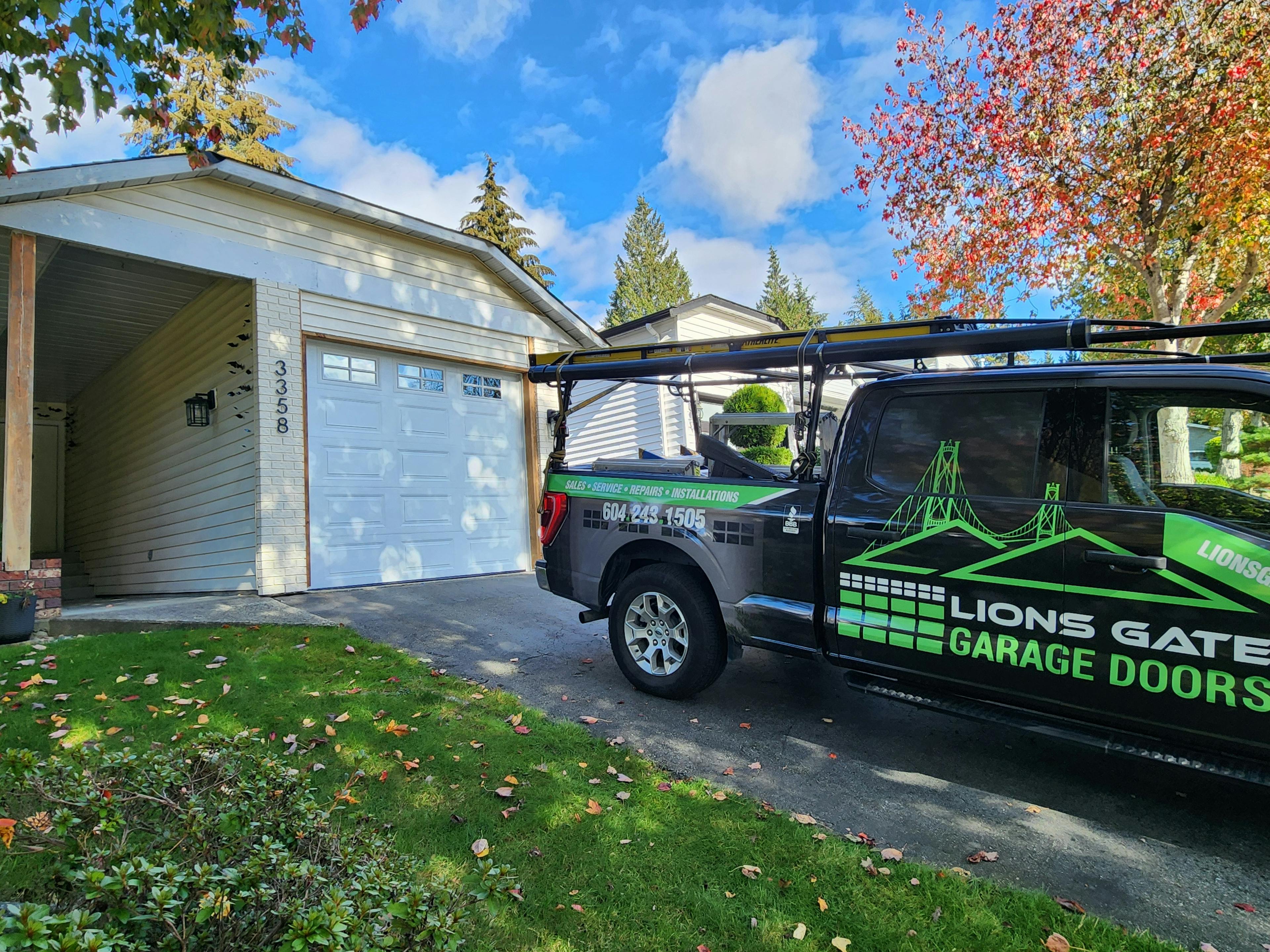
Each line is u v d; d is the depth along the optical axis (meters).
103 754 2.54
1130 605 2.96
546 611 6.78
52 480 14.38
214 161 6.75
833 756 3.75
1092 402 3.23
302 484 7.35
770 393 13.31
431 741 3.67
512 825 2.91
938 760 3.73
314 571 7.44
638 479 4.71
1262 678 2.68
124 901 1.42
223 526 7.97
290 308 7.44
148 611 6.08
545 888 2.51
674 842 2.85
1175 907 2.53
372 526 8.00
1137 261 9.66
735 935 2.31
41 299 8.61
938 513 3.47
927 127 10.20
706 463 5.03
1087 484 3.16
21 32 4.16
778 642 4.01
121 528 11.44
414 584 8.01
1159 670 2.89
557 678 4.89
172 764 2.06
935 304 10.92
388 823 2.86
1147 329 3.19
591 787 3.29
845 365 4.53
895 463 3.70
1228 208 8.50
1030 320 3.46
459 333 9.05
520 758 3.54
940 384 3.64
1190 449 3.14
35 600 5.48
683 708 4.41
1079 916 2.45
